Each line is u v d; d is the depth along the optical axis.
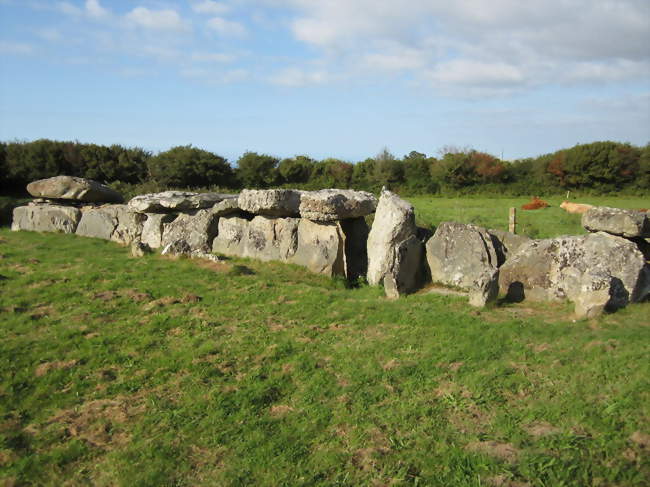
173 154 38.69
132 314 10.09
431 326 9.18
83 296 11.07
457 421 6.07
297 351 8.31
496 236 12.94
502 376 7.05
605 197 37.94
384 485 5.05
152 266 13.80
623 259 10.61
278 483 5.15
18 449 5.90
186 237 16.67
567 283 10.84
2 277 12.38
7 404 6.81
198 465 5.52
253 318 9.87
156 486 5.20
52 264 14.06
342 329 9.26
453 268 12.36
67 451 5.80
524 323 9.22
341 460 5.46
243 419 6.34
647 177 38.66
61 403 6.86
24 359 8.02
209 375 7.53
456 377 7.14
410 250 12.49
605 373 6.83
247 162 42.34
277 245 14.85
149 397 6.95
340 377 7.34
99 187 21.06
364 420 6.18
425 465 5.29
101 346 8.50
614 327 8.87
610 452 5.20
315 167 45.62
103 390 7.19
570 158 40.22
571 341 8.18
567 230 20.02
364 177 45.59
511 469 5.07
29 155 33.84
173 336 9.02
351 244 14.91
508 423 5.89
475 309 10.24
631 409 5.88
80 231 19.61
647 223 10.96
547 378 6.93
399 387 6.97
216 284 12.10
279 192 14.60
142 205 17.59
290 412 6.48
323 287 12.55
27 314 9.90
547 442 5.43
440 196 41.25
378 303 10.72
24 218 21.00
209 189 35.44
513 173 44.25
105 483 5.32
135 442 5.98
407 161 45.75
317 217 13.70
